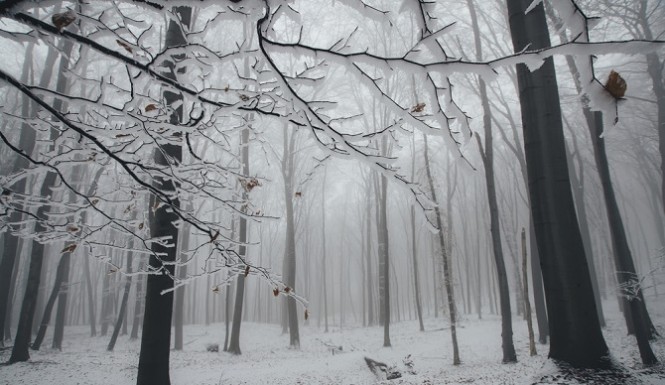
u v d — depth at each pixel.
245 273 3.50
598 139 10.75
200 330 25.12
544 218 6.52
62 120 2.18
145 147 3.47
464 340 15.98
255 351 16.94
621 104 1.14
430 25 1.50
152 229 5.65
